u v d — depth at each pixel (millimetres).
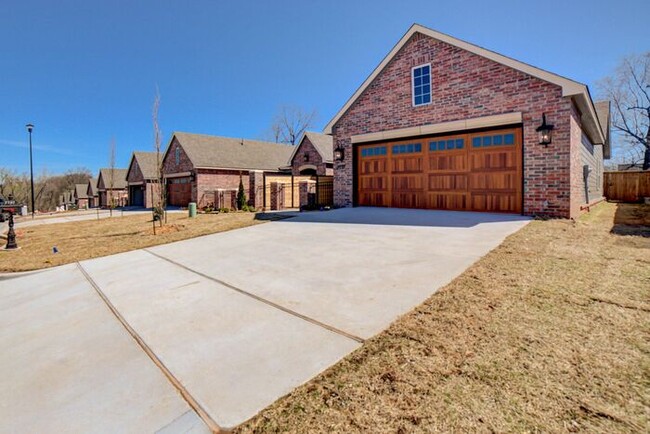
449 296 3436
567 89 8039
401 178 11500
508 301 3232
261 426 1885
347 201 12875
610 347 2385
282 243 6844
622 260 4449
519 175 9070
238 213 15680
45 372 2816
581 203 10406
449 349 2463
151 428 1999
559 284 3619
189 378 2471
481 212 9680
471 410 1833
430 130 10492
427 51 10484
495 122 9188
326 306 3506
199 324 3398
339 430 1775
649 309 2967
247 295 4066
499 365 2225
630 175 17609
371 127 11992
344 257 5340
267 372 2438
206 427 1951
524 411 1802
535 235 6137
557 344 2449
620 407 1804
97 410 2234
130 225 13062
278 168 26281
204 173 23375
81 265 6715
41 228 14172
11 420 2207
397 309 3260
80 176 66125
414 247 5637
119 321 3705
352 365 2385
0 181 47094
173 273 5422
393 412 1872
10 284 5996
